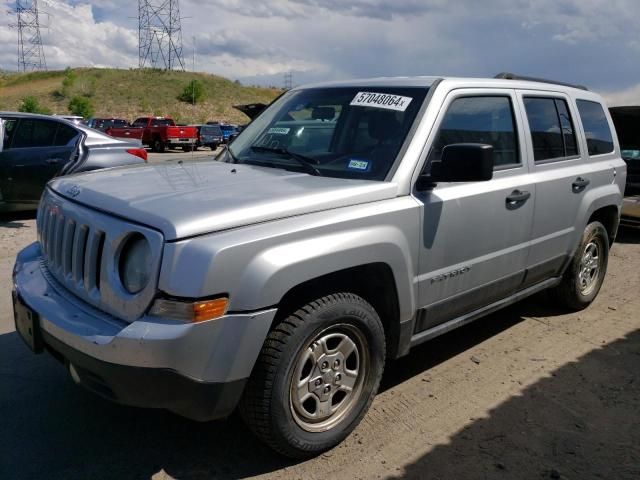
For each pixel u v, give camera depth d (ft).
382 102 12.34
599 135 17.62
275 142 13.26
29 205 29.66
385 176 11.01
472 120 12.76
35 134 29.76
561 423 11.62
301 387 9.78
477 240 12.48
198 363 8.39
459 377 13.48
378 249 10.24
